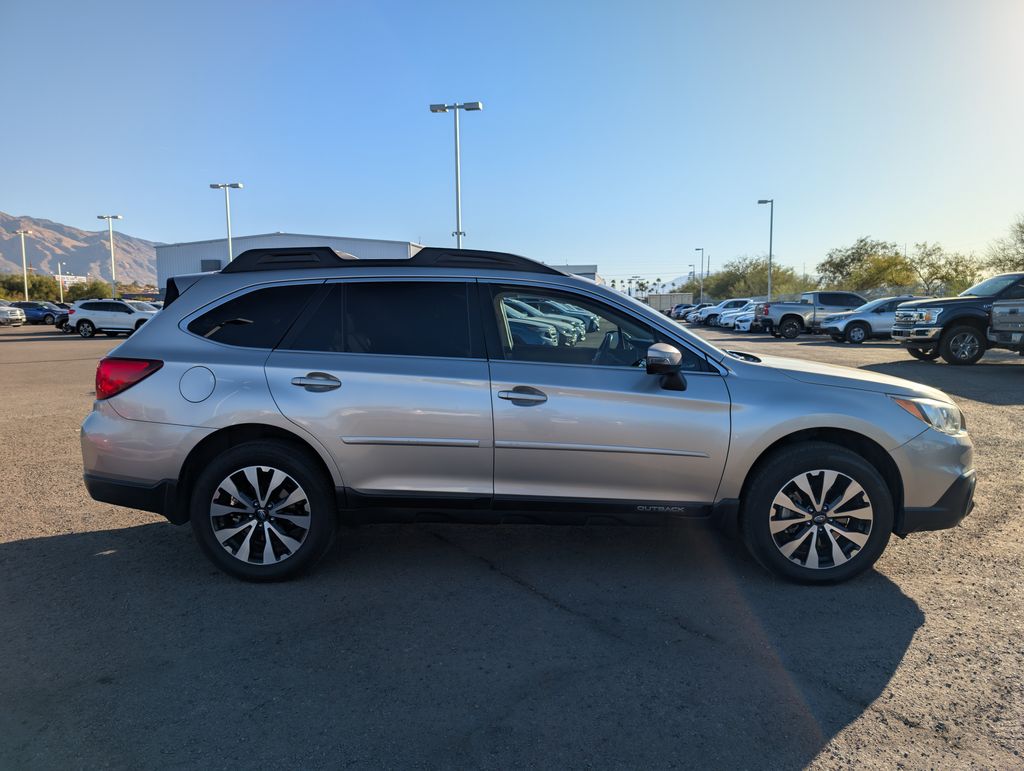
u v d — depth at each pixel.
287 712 2.49
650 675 2.74
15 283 95.88
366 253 64.62
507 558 3.99
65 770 2.17
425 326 3.62
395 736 2.35
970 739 2.33
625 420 3.44
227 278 3.75
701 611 3.31
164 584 3.61
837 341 22.00
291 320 3.65
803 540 3.52
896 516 3.59
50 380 13.05
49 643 2.99
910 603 3.39
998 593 3.50
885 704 2.54
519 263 3.75
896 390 3.58
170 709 2.50
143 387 3.54
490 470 3.51
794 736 2.35
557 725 2.41
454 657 2.88
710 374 3.54
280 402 3.47
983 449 6.52
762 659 2.86
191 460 3.55
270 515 3.57
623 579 3.69
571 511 3.55
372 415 3.47
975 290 13.92
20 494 5.25
